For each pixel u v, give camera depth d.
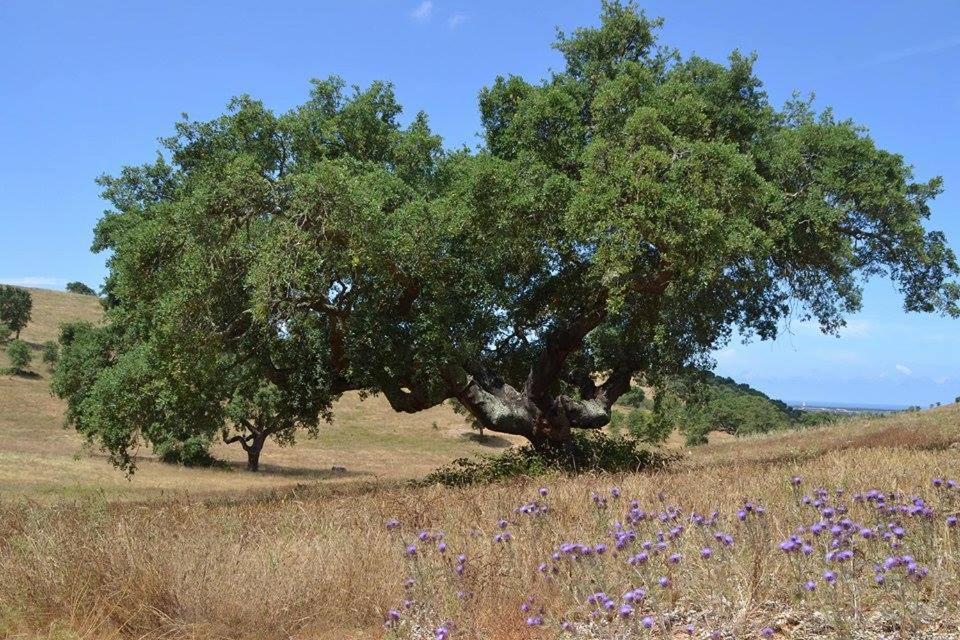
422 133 19.28
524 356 21.69
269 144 18.34
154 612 6.08
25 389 79.75
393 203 17.34
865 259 19.36
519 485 12.16
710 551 4.95
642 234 14.89
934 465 10.60
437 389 19.28
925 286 19.34
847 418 41.28
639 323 20.08
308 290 16.80
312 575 6.49
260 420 55.84
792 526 6.33
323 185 15.10
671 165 15.48
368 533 7.67
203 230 15.73
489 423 19.66
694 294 18.88
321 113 19.30
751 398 68.25
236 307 16.89
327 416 22.48
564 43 20.47
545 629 4.92
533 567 5.97
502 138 18.81
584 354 22.45
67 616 6.13
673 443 64.69
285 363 20.33
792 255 19.16
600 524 6.64
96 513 8.80
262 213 16.31
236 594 6.24
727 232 15.41
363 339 17.20
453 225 16.53
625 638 4.41
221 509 11.33
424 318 17.17
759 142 19.05
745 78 19.44
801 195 17.66
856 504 6.71
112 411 19.36
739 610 4.66
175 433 21.06
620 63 19.58
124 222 19.64
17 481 37.44
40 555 6.88
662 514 6.43
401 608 5.66
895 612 4.42
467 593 5.43
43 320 116.31
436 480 19.19
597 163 15.99
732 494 8.48
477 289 18.00
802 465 12.59
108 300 28.16
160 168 20.77
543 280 20.34
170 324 15.84
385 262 16.25
